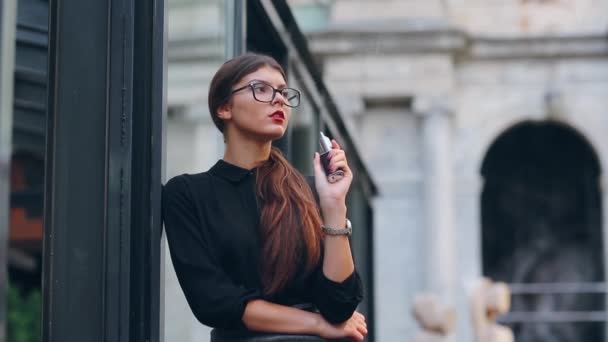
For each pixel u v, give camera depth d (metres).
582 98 35.81
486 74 35.97
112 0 6.00
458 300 35.38
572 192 38.56
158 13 6.09
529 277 38.47
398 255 35.28
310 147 11.80
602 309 37.91
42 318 5.87
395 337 35.12
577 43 35.59
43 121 13.23
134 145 5.96
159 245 5.91
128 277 5.86
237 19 9.03
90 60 5.98
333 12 35.00
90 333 5.84
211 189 5.72
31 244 21.80
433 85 35.06
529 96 35.88
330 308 5.57
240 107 5.74
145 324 5.87
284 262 5.58
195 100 10.07
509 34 35.69
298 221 5.64
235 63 5.79
